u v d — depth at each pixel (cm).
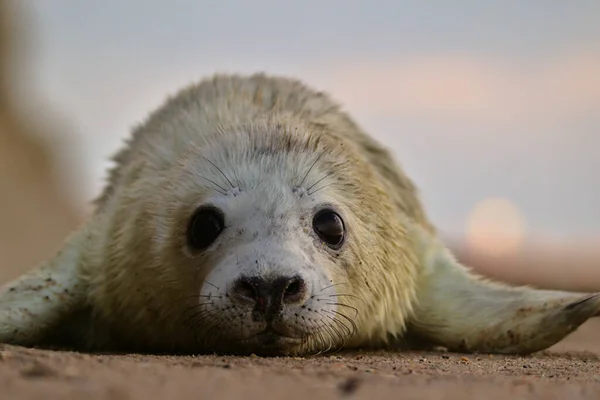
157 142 772
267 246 618
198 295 661
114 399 369
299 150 697
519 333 759
